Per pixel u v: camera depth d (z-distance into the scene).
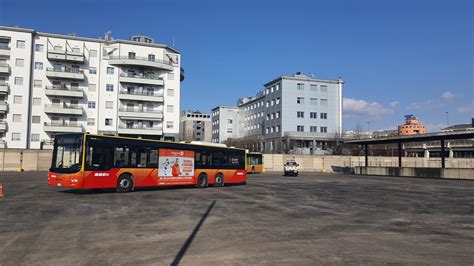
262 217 12.55
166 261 6.89
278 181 34.72
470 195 22.17
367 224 11.55
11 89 62.84
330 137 86.31
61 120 66.06
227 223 11.20
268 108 94.69
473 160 67.44
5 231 9.42
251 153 57.31
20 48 63.59
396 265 6.88
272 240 8.88
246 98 119.19
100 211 13.15
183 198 18.03
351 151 86.31
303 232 9.98
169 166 22.08
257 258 7.19
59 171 18.16
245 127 114.25
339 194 22.00
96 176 18.38
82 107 66.88
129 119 70.12
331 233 9.92
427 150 88.94
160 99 71.81
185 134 146.12
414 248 8.30
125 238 8.84
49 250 7.57
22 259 6.86
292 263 6.88
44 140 64.12
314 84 88.94
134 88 71.44
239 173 27.30
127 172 19.89
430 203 17.83
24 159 50.31
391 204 17.25
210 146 25.20
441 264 7.00
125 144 19.91
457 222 12.24
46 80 65.44
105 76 69.12
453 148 84.75
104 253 7.40
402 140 47.75
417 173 46.69
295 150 81.81
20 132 62.88
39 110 64.81
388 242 8.91
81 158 17.91
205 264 6.72
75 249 7.69
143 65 70.19
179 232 9.69
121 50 70.19
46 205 14.42
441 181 37.75
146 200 16.80
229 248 7.99
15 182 27.22
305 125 87.56
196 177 23.95
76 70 67.38
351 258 7.30
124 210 13.53
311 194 21.72
